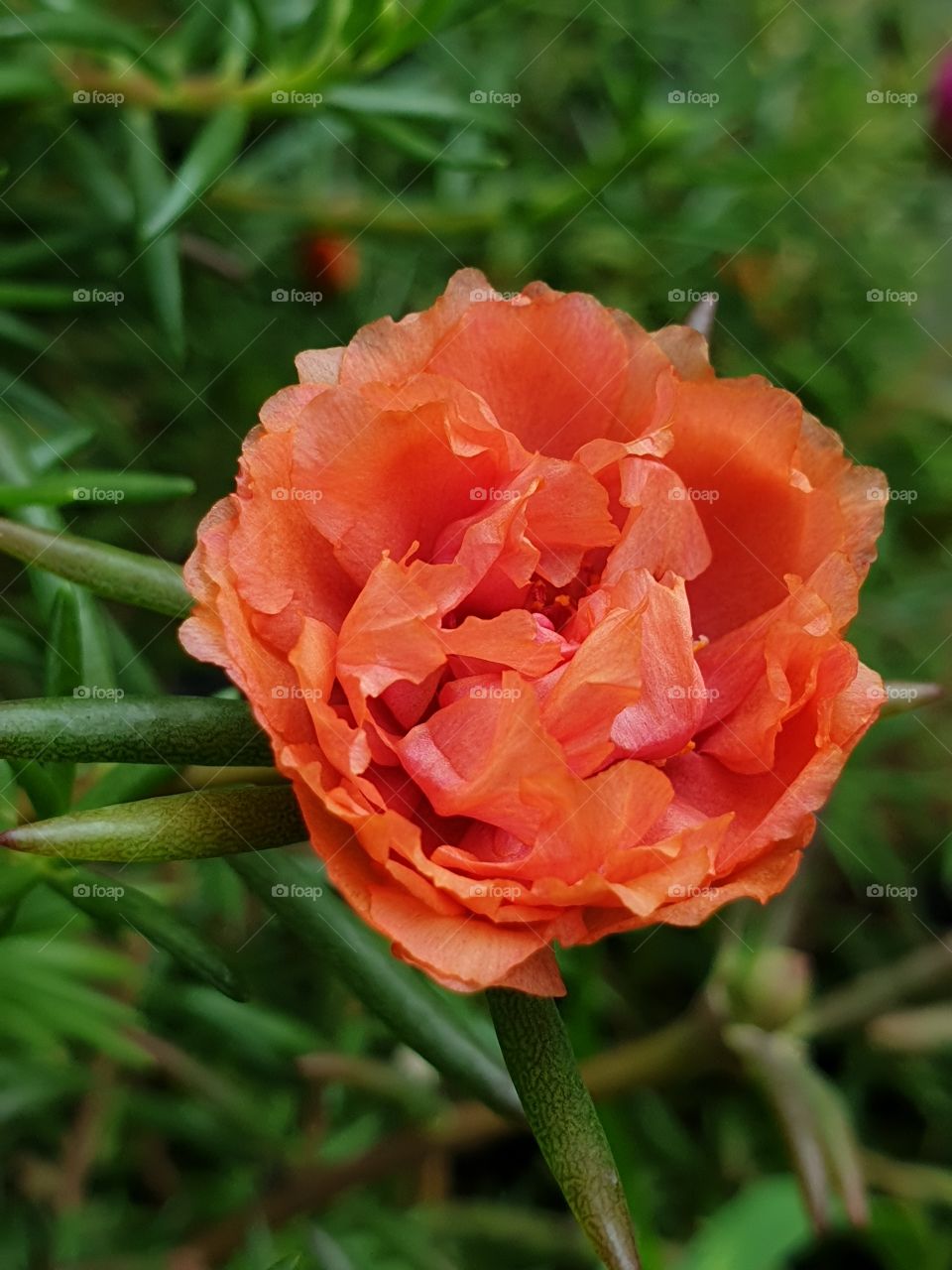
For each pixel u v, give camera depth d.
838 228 0.21
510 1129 0.18
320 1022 0.19
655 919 0.11
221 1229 0.18
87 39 0.15
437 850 0.11
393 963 0.14
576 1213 0.12
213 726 0.12
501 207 0.18
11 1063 0.17
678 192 0.20
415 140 0.16
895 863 0.21
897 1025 0.17
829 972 0.21
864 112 0.20
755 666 0.12
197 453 0.19
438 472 0.12
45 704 0.12
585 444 0.12
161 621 0.18
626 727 0.12
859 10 0.22
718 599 0.13
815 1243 0.20
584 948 0.16
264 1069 0.18
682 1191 0.20
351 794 0.11
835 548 0.12
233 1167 0.19
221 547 0.11
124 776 0.13
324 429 0.12
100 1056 0.18
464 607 0.12
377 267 0.20
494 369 0.12
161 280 0.16
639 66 0.18
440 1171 0.19
